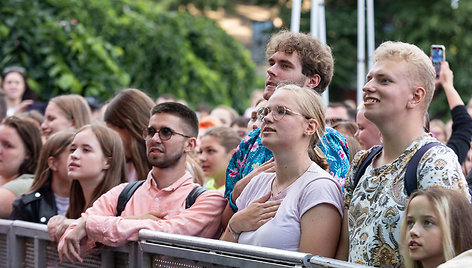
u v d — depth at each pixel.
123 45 14.95
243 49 18.89
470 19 22.81
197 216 4.93
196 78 16.12
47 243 5.40
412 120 3.81
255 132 5.16
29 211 6.00
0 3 12.82
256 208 4.33
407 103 3.79
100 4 14.63
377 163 3.98
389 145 3.87
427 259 3.43
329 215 4.11
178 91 15.50
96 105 10.73
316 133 4.42
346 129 6.97
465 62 22.62
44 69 12.73
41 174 6.19
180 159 5.16
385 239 3.69
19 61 12.62
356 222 3.88
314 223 4.09
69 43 12.81
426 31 23.03
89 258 5.12
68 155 6.14
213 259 4.21
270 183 4.51
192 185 5.16
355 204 3.91
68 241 4.95
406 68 3.79
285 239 4.15
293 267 3.78
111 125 6.36
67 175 6.18
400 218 3.65
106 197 5.29
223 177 7.35
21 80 11.58
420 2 23.66
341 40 24.64
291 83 4.67
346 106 8.79
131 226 4.78
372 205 3.81
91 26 14.26
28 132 6.98
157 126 5.12
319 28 8.94
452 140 5.79
